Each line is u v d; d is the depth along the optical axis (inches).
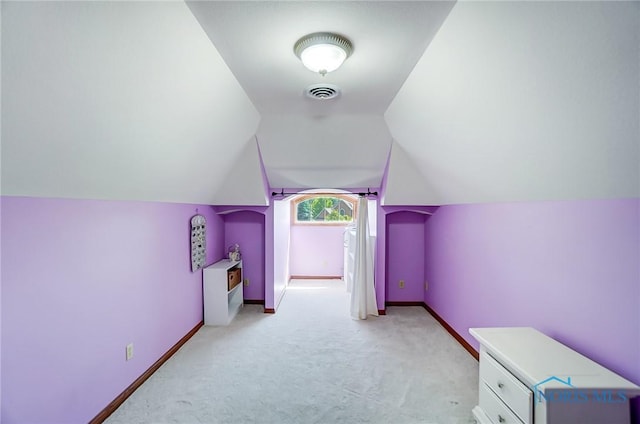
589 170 57.0
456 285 131.7
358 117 119.6
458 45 59.6
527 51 48.0
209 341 125.5
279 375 99.3
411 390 91.3
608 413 52.3
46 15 38.2
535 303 82.9
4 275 55.4
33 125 47.6
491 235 104.7
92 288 75.2
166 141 80.3
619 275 58.6
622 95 41.2
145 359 97.0
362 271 154.5
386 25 59.9
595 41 38.9
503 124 65.4
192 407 82.8
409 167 137.3
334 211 236.4
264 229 177.2
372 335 132.6
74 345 69.7
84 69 47.2
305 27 61.1
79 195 70.2
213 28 61.4
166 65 60.8
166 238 110.8
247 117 111.5
